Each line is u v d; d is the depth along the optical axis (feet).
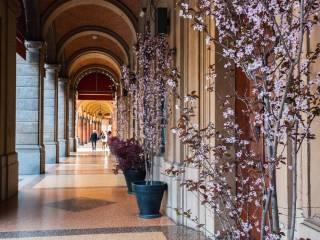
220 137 8.81
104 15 44.57
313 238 7.61
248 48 6.35
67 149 63.10
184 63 17.58
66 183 30.22
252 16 6.32
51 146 49.47
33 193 25.35
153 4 25.16
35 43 35.76
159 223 16.97
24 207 20.65
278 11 6.10
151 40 22.12
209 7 7.93
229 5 7.43
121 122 49.93
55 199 23.12
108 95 84.89
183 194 16.65
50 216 18.48
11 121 24.56
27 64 36.11
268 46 7.01
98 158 59.57
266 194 6.55
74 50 59.36
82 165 46.70
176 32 18.90
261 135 8.89
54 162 49.39
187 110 12.51
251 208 9.62
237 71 12.69
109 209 20.16
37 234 15.17
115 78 73.67
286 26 6.12
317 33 7.56
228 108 9.59
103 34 47.24
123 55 55.47
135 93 26.48
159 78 19.38
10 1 23.82
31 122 36.14
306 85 6.47
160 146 21.30
